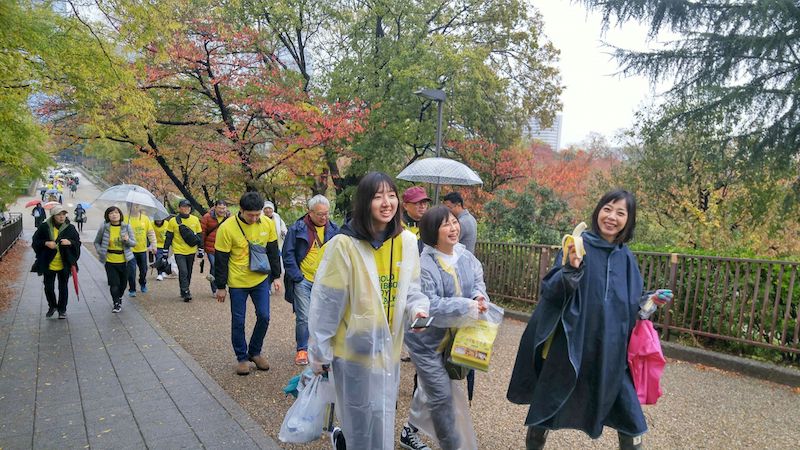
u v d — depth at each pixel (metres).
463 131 15.40
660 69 9.09
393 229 2.43
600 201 2.64
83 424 3.44
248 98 11.85
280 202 13.31
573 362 2.38
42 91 6.88
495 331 2.73
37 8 6.47
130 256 7.08
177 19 10.63
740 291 5.07
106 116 9.07
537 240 9.25
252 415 3.65
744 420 3.71
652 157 12.45
